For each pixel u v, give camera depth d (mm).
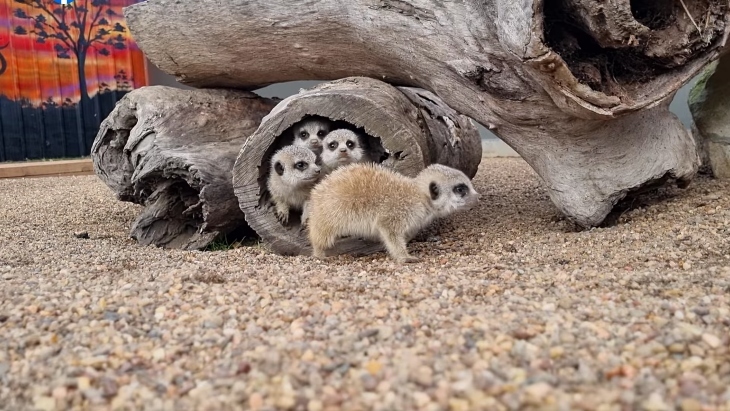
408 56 729
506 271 599
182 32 867
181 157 783
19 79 1805
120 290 561
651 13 628
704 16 610
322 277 599
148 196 851
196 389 400
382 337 458
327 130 832
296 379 401
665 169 714
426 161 751
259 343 458
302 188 745
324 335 464
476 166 1045
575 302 506
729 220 688
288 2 788
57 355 455
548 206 924
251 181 734
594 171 711
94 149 919
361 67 811
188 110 852
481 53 670
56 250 755
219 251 761
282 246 743
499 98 682
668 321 464
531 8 568
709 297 502
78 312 514
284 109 712
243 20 822
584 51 637
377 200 681
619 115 625
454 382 384
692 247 633
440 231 820
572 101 615
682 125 756
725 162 912
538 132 704
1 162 1798
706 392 364
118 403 389
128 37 1917
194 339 469
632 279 553
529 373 393
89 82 1894
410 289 550
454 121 905
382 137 709
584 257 638
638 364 404
